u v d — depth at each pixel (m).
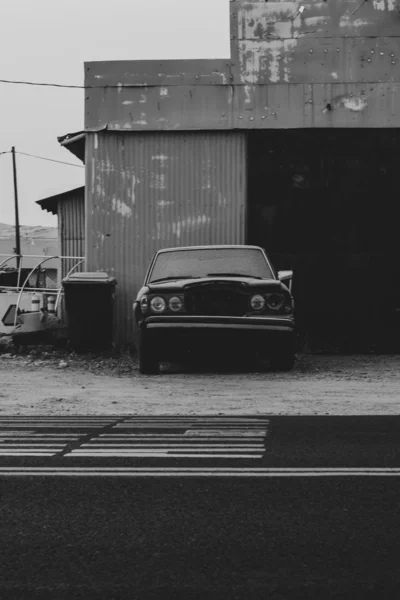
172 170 16.53
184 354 14.83
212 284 12.13
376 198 16.42
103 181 16.61
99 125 16.56
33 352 15.44
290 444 6.58
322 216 16.50
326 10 16.30
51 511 4.48
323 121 16.30
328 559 3.64
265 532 4.06
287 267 16.53
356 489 4.97
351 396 10.34
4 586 3.32
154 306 12.24
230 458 5.99
